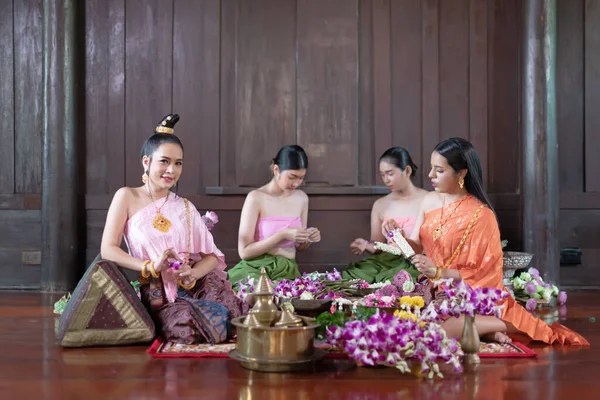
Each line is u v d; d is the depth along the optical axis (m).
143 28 5.34
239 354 2.64
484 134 5.28
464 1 5.28
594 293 5.06
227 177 5.32
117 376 2.53
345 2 5.28
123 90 5.36
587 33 5.29
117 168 5.36
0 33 5.41
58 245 5.12
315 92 5.29
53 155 5.12
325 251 5.25
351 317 2.89
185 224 3.33
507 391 2.34
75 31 5.21
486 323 3.06
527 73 4.99
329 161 5.28
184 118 5.33
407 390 2.35
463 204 3.25
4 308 4.28
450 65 5.30
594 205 5.26
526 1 5.00
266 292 2.62
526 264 4.55
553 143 4.96
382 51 5.29
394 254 4.30
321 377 2.50
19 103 5.42
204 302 3.18
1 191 5.42
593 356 2.88
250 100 5.31
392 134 5.30
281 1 5.30
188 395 2.28
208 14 5.31
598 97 5.29
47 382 2.44
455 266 3.18
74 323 3.00
